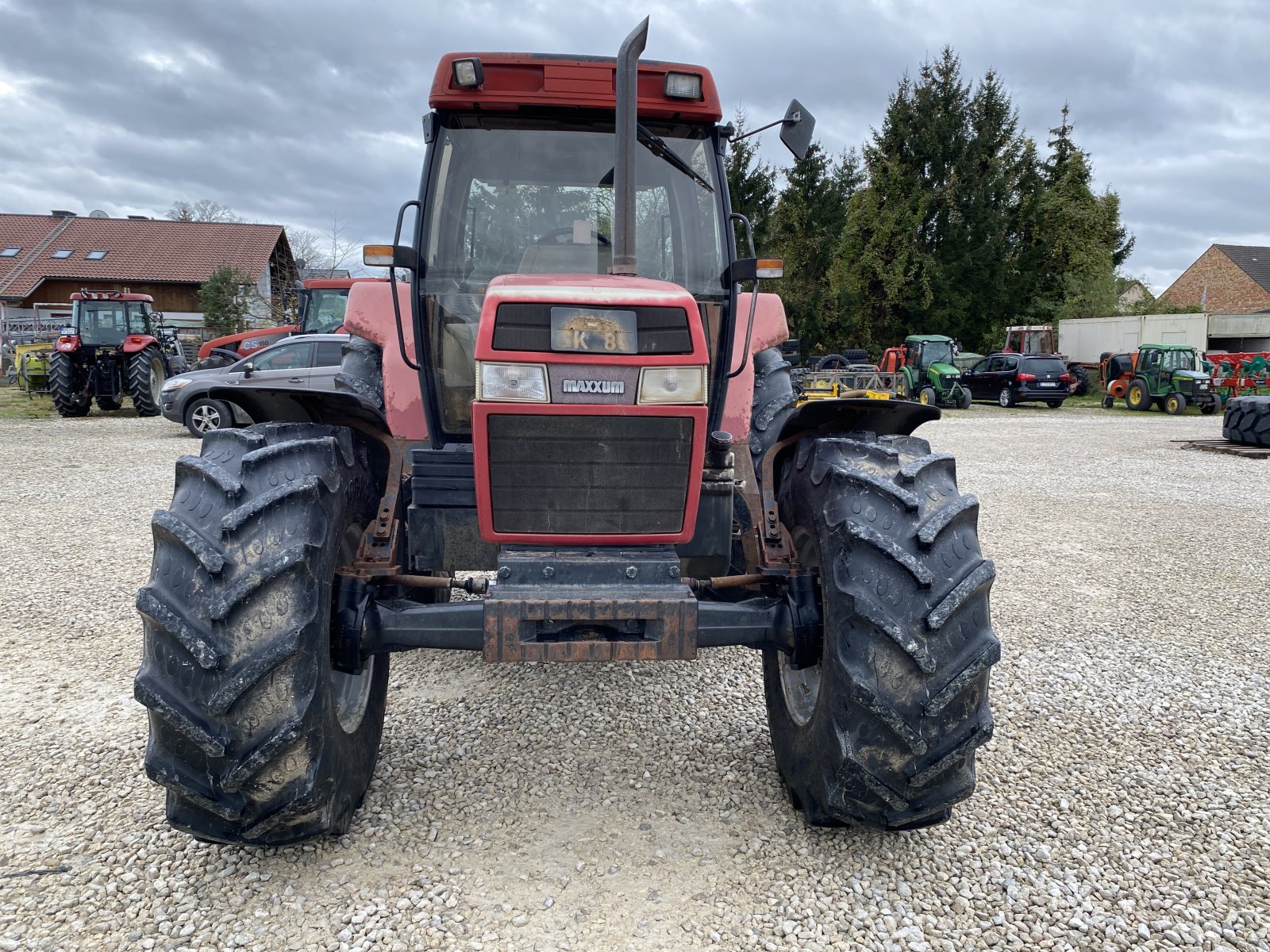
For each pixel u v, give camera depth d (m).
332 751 2.34
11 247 39.47
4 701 3.69
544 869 2.52
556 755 3.24
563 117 3.16
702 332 2.40
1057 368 25.19
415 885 2.42
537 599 2.30
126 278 37.53
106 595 5.21
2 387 23.47
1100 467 11.90
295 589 2.18
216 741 2.09
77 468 10.19
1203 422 20.47
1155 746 3.43
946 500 2.46
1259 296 46.84
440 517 2.62
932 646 2.26
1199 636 4.77
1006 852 2.66
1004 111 34.25
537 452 2.38
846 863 2.58
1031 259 36.16
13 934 2.21
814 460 2.69
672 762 3.20
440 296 3.03
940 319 33.50
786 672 3.01
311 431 2.57
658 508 2.46
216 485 2.26
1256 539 7.27
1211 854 2.68
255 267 38.72
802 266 32.50
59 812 2.81
